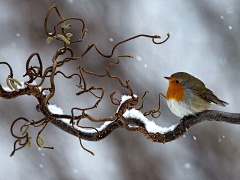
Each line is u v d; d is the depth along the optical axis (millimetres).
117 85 12172
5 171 10977
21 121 11578
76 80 12219
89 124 11359
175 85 7328
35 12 12766
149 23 14352
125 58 13008
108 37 13062
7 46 12344
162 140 5328
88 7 13352
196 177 11016
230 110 12758
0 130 11422
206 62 13867
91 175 10930
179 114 7406
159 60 13570
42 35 12609
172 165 11266
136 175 10969
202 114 5809
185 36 14445
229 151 11492
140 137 11672
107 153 11422
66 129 4852
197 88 7289
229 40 14320
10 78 4199
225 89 13266
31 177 10875
